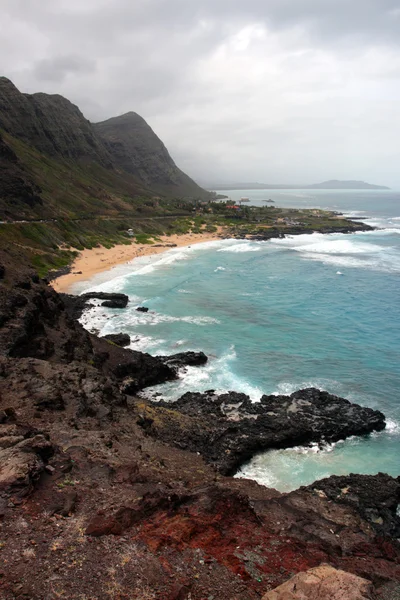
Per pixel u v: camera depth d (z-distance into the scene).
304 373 40.44
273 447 28.61
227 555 12.98
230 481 22.31
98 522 13.18
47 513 13.42
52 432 20.14
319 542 15.34
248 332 51.16
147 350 45.47
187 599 10.89
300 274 86.25
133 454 20.69
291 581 11.25
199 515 14.52
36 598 10.22
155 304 62.12
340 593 10.57
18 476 14.33
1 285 38.31
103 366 37.53
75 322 49.59
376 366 42.12
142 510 14.12
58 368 29.23
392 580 14.02
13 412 20.81
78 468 16.73
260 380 38.94
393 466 27.45
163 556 12.30
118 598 10.53
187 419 30.22
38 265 80.00
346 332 51.62
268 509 18.16
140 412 29.25
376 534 18.59
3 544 11.83
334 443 29.61
